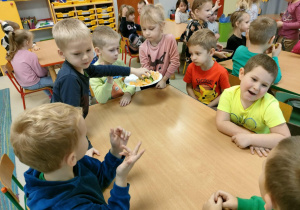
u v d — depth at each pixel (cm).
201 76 169
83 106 117
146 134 109
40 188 55
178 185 80
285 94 153
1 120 271
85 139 62
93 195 66
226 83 162
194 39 153
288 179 42
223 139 103
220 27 382
